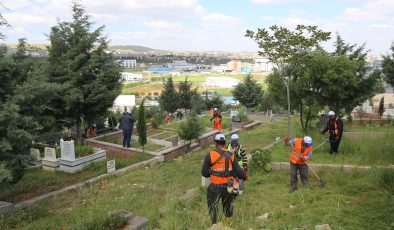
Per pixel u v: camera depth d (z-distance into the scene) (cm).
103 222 471
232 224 634
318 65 1666
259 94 4362
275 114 3956
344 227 614
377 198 758
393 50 2702
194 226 622
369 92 1997
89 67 1825
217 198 638
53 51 1873
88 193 1137
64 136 1850
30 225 818
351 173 984
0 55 985
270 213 722
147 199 980
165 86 4338
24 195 1128
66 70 1808
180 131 1942
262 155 1149
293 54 1536
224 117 3234
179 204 812
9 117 911
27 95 997
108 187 1205
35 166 1494
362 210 686
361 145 1289
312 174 1045
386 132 1497
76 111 1873
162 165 1563
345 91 1803
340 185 914
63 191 1167
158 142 2058
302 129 1853
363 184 865
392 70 2648
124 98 6981
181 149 1894
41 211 956
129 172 1457
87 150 1552
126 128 1806
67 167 1441
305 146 905
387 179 865
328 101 1859
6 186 969
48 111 1694
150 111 3572
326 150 1316
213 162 638
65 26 1914
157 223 671
